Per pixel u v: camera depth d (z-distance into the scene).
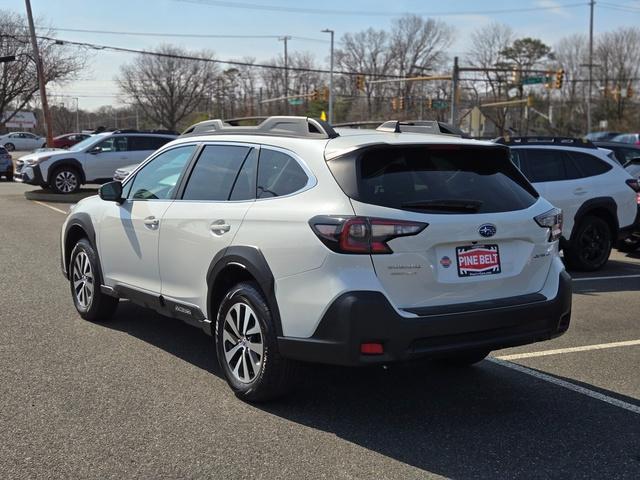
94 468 3.56
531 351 5.94
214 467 3.61
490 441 4.04
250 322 4.41
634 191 10.05
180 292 5.09
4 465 3.56
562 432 4.20
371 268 3.87
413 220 3.94
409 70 90.00
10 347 5.57
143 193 5.70
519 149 9.77
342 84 87.62
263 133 4.78
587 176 9.83
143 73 87.88
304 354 4.03
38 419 4.15
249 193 4.62
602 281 9.21
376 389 4.92
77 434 3.96
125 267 5.78
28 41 48.50
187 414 4.30
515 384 5.09
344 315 3.82
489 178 4.50
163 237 5.20
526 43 83.50
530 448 3.96
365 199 3.95
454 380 5.16
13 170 27.00
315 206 4.06
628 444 4.04
